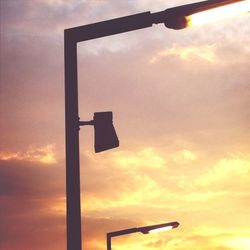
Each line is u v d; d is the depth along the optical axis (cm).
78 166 443
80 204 431
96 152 471
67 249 418
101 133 470
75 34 466
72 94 457
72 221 424
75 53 464
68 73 461
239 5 446
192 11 455
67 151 447
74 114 454
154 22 462
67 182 438
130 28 462
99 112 473
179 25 463
